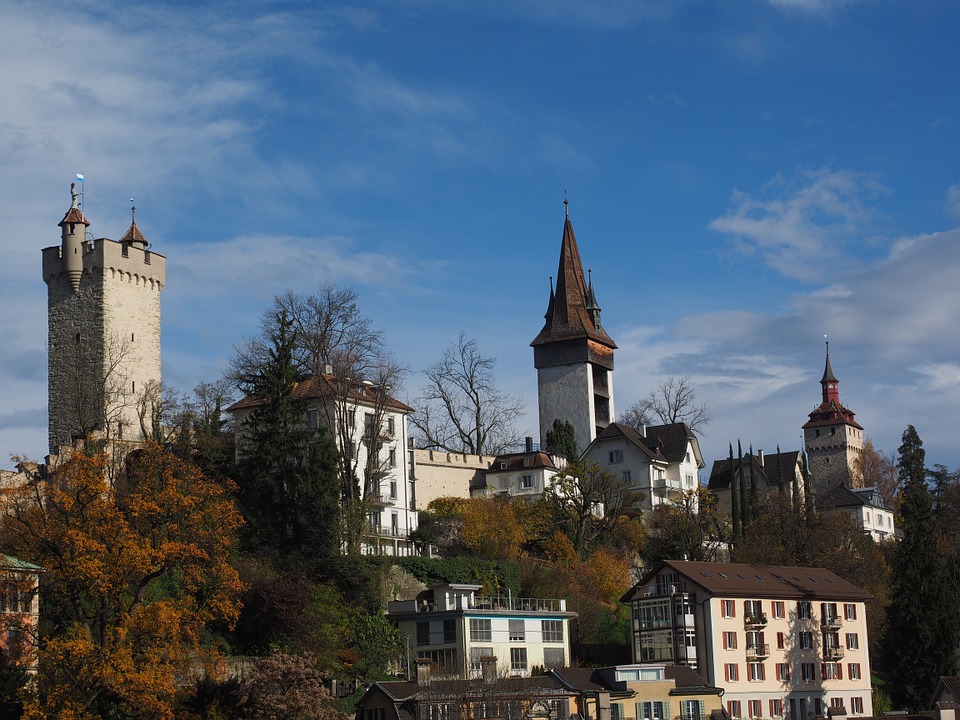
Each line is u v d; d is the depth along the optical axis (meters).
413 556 96.62
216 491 73.69
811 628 101.75
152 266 112.06
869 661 110.25
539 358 160.12
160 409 102.56
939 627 103.25
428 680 78.00
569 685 80.00
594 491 120.12
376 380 102.75
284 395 95.75
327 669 82.69
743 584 98.81
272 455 93.25
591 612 101.62
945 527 140.50
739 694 95.50
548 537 113.06
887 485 195.88
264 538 91.31
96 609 67.62
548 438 144.88
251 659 79.88
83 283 108.69
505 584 100.81
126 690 63.28
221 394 103.62
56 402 108.25
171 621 65.56
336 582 89.56
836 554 121.56
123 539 65.62
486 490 134.88
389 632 89.25
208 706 69.06
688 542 119.19
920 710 101.94
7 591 67.25
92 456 69.75
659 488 143.38
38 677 65.31
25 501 71.31
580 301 161.12
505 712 75.62
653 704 83.31
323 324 102.56
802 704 99.44
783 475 161.38
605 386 162.62
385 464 110.12
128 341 109.19
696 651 95.81
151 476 71.69
